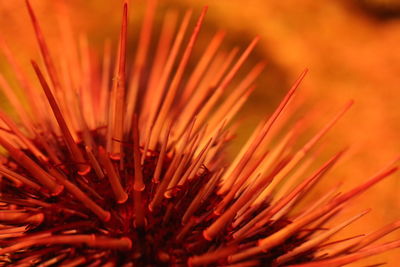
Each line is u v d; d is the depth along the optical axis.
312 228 0.40
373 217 0.78
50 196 0.39
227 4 0.98
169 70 0.43
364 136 0.90
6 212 0.38
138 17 0.88
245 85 0.44
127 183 0.39
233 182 0.39
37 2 0.79
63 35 0.46
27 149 0.41
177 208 0.38
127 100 0.44
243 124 0.79
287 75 0.94
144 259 0.37
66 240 0.36
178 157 0.38
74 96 0.42
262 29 0.97
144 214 0.38
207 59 0.45
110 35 0.85
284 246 0.39
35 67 0.36
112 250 0.37
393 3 1.18
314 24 1.08
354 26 1.13
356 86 0.99
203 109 0.42
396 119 0.95
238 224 0.39
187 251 0.38
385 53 1.09
